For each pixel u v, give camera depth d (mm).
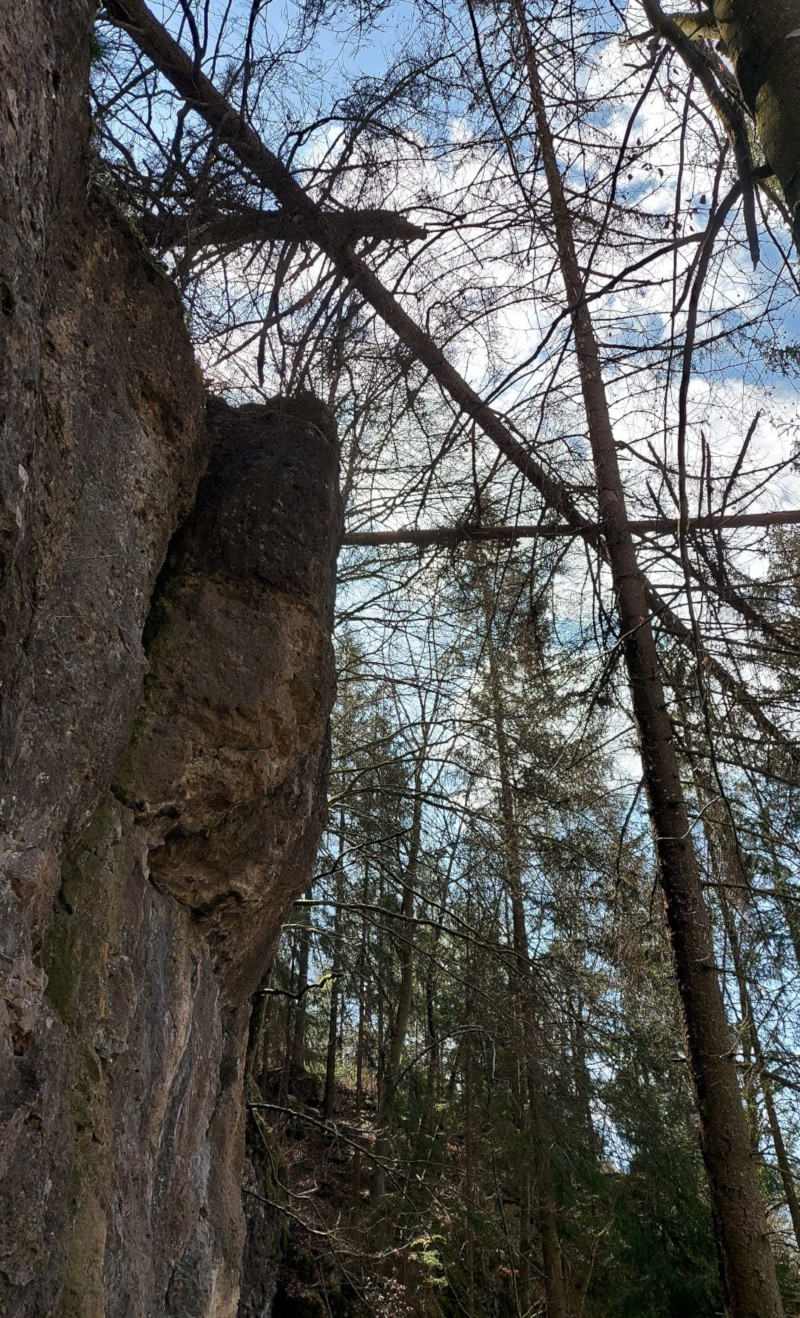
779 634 4770
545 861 7117
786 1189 9523
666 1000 6641
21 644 2279
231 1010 4527
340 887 8555
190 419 3697
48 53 2400
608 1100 7375
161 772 3480
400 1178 8352
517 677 5906
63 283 2975
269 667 3859
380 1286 7773
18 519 2076
